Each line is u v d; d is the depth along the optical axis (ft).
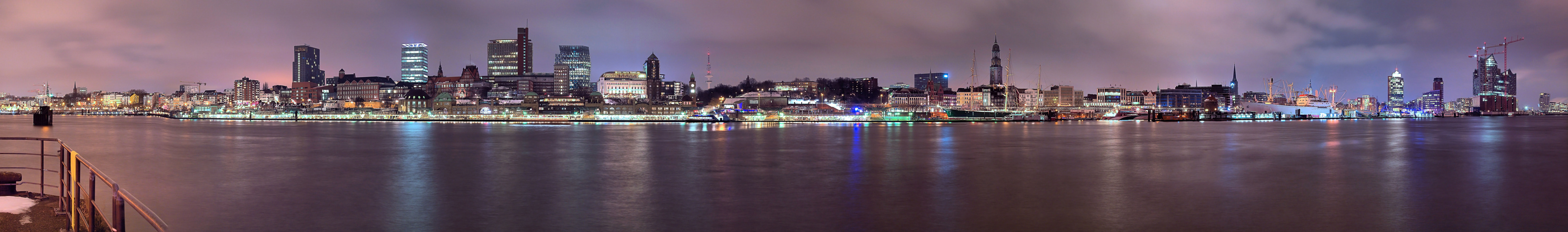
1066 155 273.54
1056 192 151.12
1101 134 492.54
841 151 295.28
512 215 120.37
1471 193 150.61
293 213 121.39
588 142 368.89
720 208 127.85
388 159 245.65
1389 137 443.32
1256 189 156.35
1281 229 109.60
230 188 155.02
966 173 194.29
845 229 109.09
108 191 140.05
